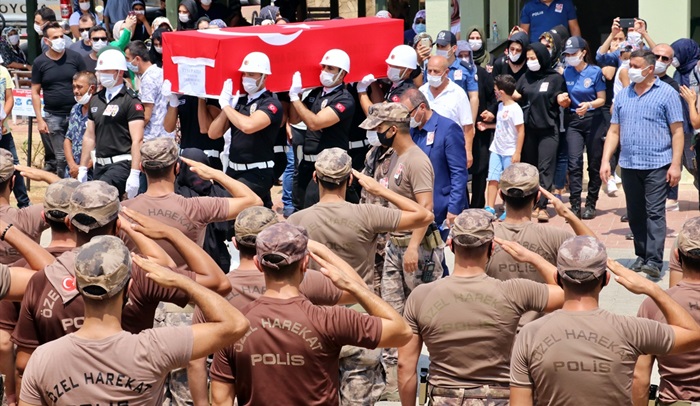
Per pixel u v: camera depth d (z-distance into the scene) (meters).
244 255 5.96
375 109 8.14
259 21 17.86
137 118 11.94
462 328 5.90
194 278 5.66
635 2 22.97
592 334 5.12
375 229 7.06
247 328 4.70
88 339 4.54
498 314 5.88
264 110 10.46
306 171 11.20
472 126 12.45
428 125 9.05
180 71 10.84
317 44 10.78
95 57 16.19
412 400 6.21
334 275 5.17
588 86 14.01
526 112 13.99
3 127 14.98
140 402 4.56
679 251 5.89
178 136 13.38
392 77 11.12
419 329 6.05
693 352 5.79
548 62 13.91
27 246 5.85
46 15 20.73
